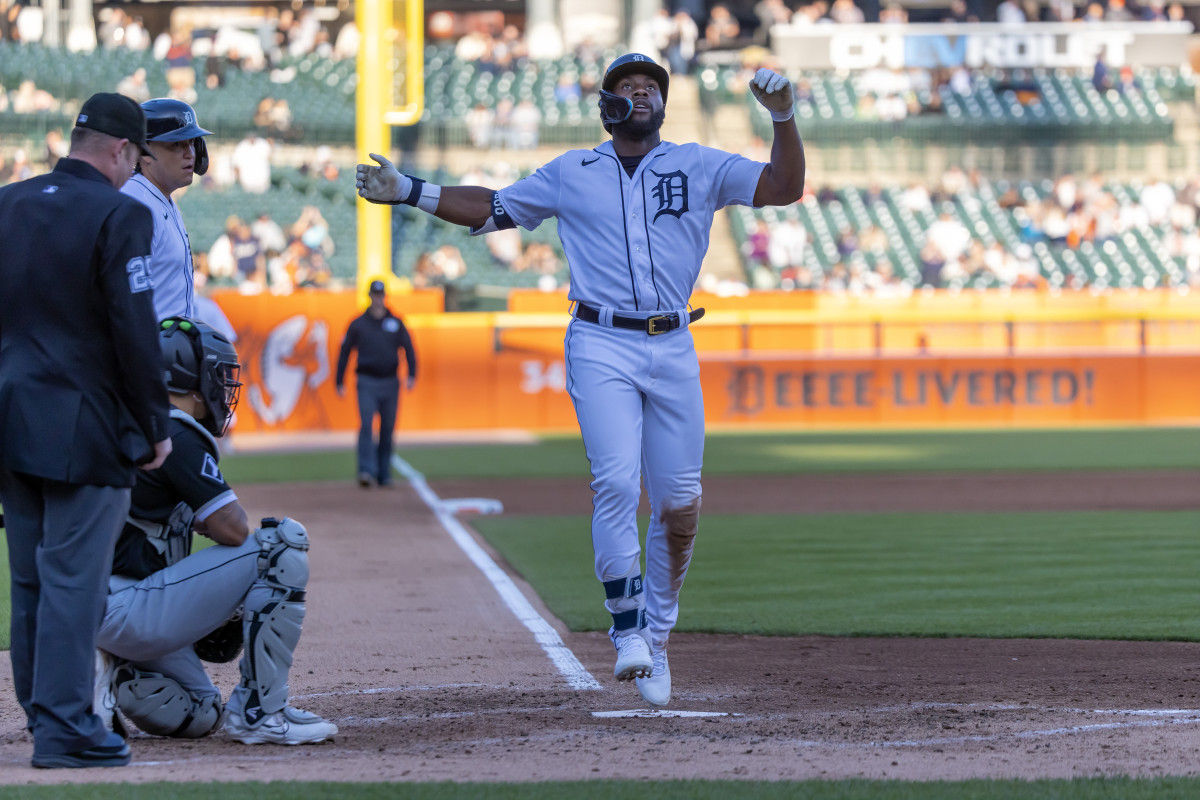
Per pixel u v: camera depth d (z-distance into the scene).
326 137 99.31
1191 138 105.44
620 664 15.43
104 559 13.12
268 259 86.12
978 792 11.77
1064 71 109.62
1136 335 83.69
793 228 93.69
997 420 83.81
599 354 15.84
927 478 51.59
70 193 12.91
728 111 105.94
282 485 48.88
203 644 15.22
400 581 26.98
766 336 82.94
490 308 83.62
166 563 14.59
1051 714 15.70
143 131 13.63
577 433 79.06
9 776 12.54
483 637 21.09
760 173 15.84
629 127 15.82
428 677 18.02
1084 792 11.77
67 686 12.93
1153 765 13.09
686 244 15.92
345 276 88.62
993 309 83.62
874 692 17.17
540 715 15.69
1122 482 49.72
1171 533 35.34
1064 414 83.94
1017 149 103.69
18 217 12.95
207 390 14.37
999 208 98.31
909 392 83.44
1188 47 111.94
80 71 99.19
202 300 17.94
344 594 25.38
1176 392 83.94
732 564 29.94
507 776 12.62
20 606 13.34
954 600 25.14
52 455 12.70
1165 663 19.28
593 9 115.44
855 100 105.94
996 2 128.12
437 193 15.96
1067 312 83.50
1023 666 19.06
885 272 91.50
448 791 11.79
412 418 80.25
